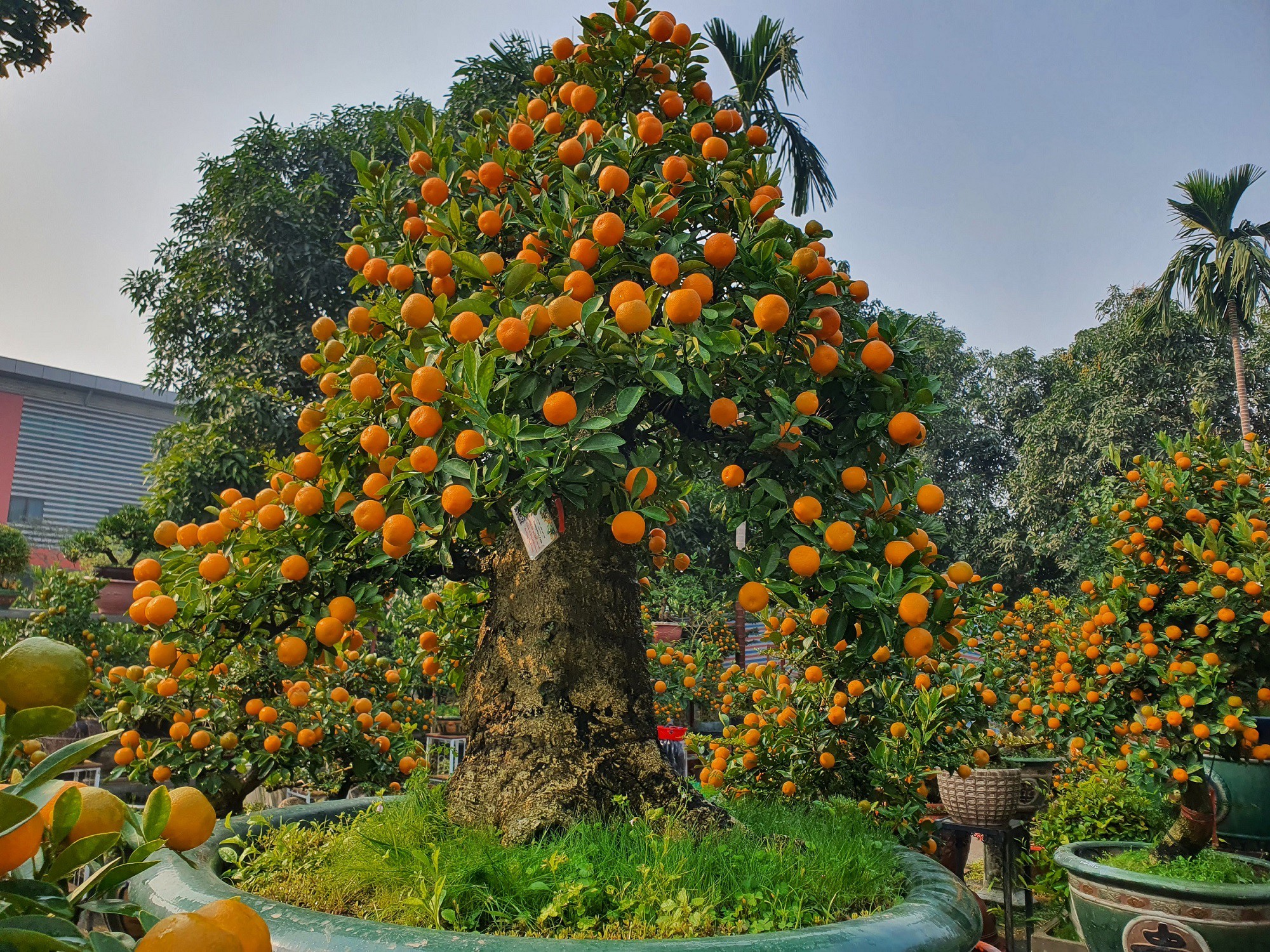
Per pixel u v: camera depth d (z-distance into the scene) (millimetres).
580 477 1755
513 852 1782
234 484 9328
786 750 3477
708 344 1751
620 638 2312
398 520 1823
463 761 2244
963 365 21484
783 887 1708
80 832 571
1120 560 4293
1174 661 3959
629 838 1866
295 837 2053
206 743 3512
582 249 1922
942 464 21156
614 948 1276
